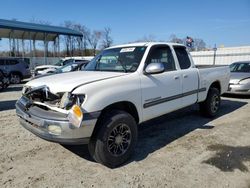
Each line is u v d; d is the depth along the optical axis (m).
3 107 7.82
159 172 3.51
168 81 4.53
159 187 3.13
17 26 23.83
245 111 7.08
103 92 3.41
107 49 5.12
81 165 3.73
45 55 29.75
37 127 3.49
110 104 3.49
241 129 5.36
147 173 3.48
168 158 3.95
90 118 3.23
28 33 29.80
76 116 3.12
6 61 15.76
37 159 3.93
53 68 18.64
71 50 44.19
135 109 3.95
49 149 4.32
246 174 3.43
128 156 3.79
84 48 53.12
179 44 5.25
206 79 5.76
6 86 12.35
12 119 6.26
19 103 4.07
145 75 4.12
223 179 3.30
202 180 3.29
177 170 3.56
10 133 5.14
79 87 3.30
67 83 3.48
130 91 3.76
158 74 4.36
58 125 3.18
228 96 9.82
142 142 4.66
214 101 6.25
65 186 3.17
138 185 3.18
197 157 3.97
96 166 3.70
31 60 28.23
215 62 22.48
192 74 5.22
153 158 3.96
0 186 3.16
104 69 4.54
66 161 3.86
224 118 6.29
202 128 5.46
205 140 4.72
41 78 4.16
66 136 3.18
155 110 4.29
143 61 4.19
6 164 3.76
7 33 29.66
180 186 3.15
